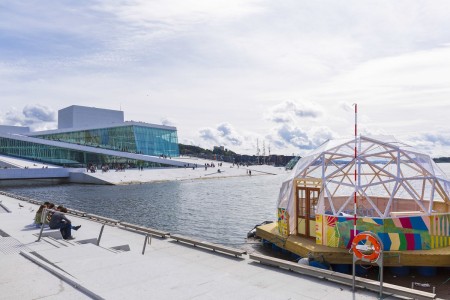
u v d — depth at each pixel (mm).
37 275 7648
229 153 199375
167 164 94062
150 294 6641
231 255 11555
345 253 12781
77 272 7832
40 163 79000
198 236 21188
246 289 7020
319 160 16766
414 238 13031
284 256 15609
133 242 13641
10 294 6582
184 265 9828
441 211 16203
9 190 52781
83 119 108125
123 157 88750
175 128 110312
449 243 13594
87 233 14023
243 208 33875
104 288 6891
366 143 16000
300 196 15898
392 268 12750
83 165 86500
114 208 33906
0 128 112688
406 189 14336
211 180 77938
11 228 14078
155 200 40344
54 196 44469
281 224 16578
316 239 14273
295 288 8539
